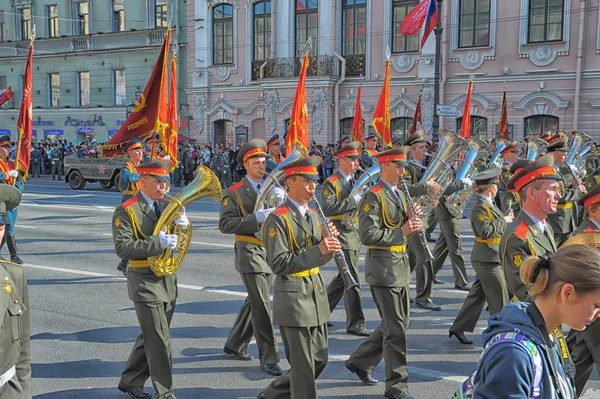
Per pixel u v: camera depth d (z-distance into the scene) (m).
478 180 6.18
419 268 7.93
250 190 6.10
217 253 11.46
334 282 7.20
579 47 22.48
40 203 19.81
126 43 34.16
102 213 17.25
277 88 28.61
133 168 10.02
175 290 5.04
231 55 30.44
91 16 35.50
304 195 4.50
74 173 25.44
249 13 29.52
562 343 2.38
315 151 25.25
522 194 4.47
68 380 5.61
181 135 30.55
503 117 19.12
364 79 26.97
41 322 7.30
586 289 2.11
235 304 8.09
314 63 27.72
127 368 5.17
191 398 5.22
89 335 6.85
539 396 2.12
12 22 38.19
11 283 3.14
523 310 2.26
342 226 7.18
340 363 6.04
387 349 5.05
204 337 6.83
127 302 8.17
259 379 5.66
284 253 4.34
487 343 2.24
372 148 11.22
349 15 27.47
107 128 35.16
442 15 24.95
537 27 23.56
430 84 25.38
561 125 23.31
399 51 26.36
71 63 36.06
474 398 2.17
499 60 24.23
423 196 7.45
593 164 11.89
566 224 9.23
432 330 7.09
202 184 5.03
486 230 6.02
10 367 3.11
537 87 23.58
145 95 9.91
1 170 9.80
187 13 31.31
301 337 4.34
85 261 10.74
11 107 38.22
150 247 4.63
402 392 5.00
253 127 29.95
